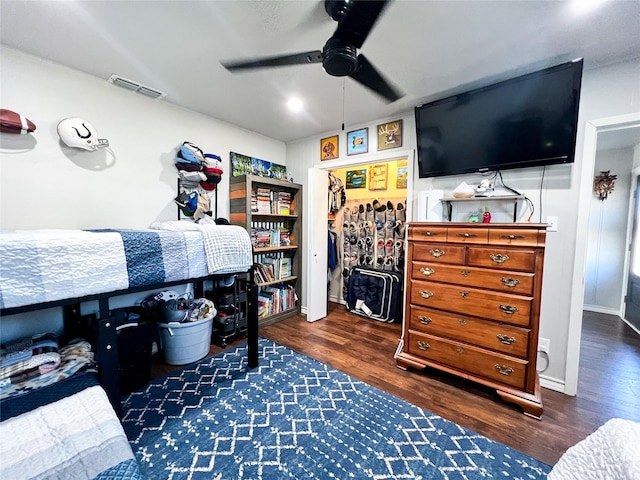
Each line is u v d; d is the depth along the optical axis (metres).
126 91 2.32
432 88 2.26
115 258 1.49
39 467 0.76
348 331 3.17
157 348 2.51
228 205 3.13
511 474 1.36
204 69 2.00
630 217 3.62
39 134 1.91
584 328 3.29
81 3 1.38
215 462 1.42
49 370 1.52
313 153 3.56
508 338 1.86
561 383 2.05
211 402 1.88
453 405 1.87
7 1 1.35
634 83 1.79
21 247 1.21
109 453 0.83
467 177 2.44
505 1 1.33
